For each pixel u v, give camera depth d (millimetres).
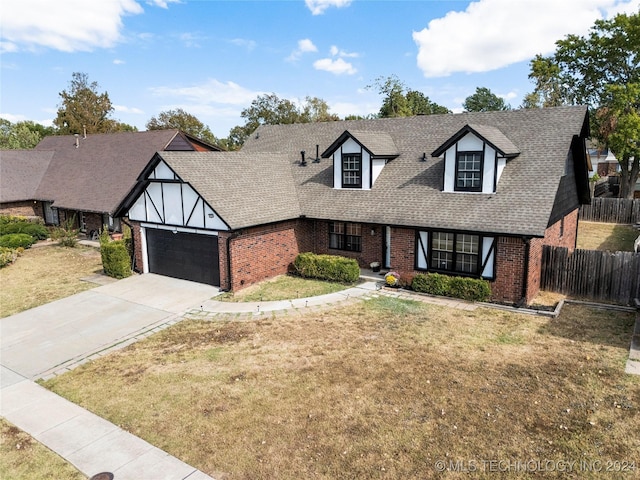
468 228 14805
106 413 9203
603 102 34656
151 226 19562
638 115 31359
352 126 23438
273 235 18328
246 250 17188
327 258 18016
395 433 7992
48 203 32250
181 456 7672
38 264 22938
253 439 8023
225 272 17016
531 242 14281
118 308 15883
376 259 18781
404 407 8805
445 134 19578
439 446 7590
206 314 14867
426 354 11125
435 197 16766
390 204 17500
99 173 30359
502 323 13070
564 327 12656
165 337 13172
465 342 11773
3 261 22344
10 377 11188
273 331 13094
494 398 8992
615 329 12406
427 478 6871
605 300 14844
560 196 16688
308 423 8430
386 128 21859
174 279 19156
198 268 18344
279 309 14930
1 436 8578
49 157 35969
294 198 20156
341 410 8797
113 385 10406
